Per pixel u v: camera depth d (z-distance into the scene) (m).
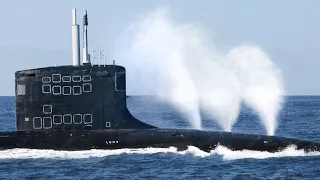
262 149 182.38
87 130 179.12
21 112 179.75
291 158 177.75
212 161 172.38
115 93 180.00
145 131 181.88
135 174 156.88
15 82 180.25
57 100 178.25
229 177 154.75
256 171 161.25
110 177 153.75
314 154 183.12
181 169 162.25
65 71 177.75
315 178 154.12
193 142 181.38
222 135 184.25
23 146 179.38
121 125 181.00
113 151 179.62
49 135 178.50
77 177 154.25
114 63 180.88
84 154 178.25
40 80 177.88
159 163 168.50
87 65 178.75
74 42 182.25
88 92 178.62
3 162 171.25
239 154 181.25
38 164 168.25
